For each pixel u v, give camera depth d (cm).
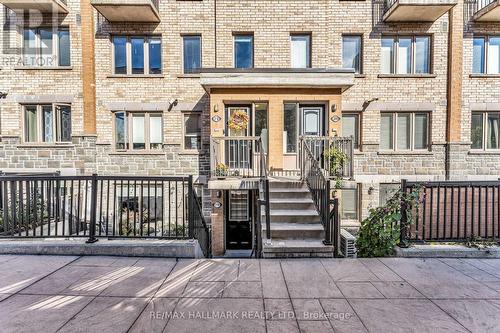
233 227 905
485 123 1000
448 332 256
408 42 1004
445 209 454
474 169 982
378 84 987
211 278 365
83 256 438
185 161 990
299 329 260
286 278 367
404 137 1009
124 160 988
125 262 417
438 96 987
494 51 1005
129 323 266
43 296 315
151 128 1009
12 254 440
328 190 488
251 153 873
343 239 573
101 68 986
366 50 987
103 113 988
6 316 275
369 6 984
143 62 1006
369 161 985
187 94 987
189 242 455
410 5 888
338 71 827
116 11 920
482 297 318
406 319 276
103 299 310
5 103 977
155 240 471
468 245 447
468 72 991
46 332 252
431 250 438
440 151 988
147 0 880
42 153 981
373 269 395
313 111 896
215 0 973
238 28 974
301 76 826
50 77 980
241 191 903
